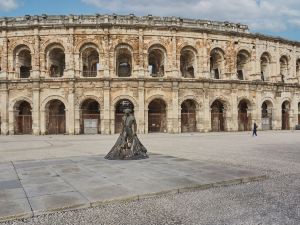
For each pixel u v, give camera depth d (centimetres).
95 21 5041
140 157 1822
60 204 925
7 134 4959
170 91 5119
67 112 4909
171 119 5078
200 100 5253
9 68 5075
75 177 1293
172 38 5184
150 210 920
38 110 4909
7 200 966
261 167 1633
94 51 5381
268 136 4153
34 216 861
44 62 5031
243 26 5712
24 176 1323
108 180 1235
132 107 5247
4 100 4981
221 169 1473
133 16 5088
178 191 1109
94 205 952
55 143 3262
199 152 2303
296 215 868
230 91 5438
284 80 6250
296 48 6303
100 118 4988
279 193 1104
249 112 5675
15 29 5044
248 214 880
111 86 4953
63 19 5038
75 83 4925
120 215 880
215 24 5481
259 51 5769
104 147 2758
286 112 6156
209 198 1042
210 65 5847
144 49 5109
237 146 2780
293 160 1886
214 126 5603
